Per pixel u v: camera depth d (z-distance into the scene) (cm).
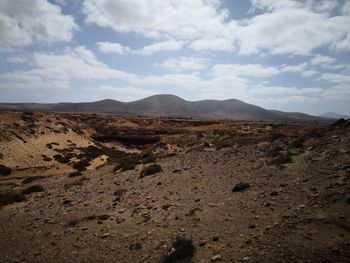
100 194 2108
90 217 1551
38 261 1121
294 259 811
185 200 1614
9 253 1227
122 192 2023
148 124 9494
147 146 7006
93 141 6706
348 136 2034
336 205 1104
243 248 948
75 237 1330
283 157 2025
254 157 2355
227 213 1302
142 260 1016
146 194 1883
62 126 6281
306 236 923
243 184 1623
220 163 2439
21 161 4272
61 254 1163
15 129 5050
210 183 1880
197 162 2669
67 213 1739
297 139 2494
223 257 918
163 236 1185
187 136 6266
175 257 959
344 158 1662
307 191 1340
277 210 1214
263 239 973
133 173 2720
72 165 4400
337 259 773
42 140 5234
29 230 1506
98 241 1247
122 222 1442
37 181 3247
